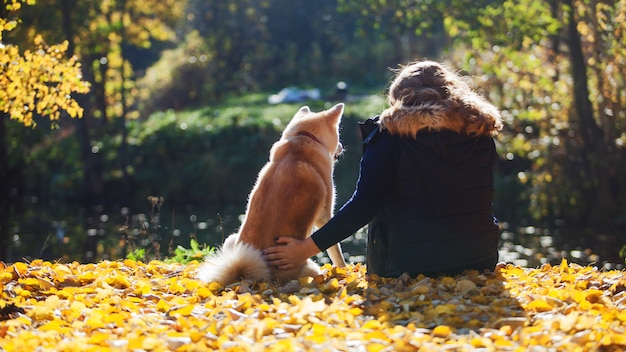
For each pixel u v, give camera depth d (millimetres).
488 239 4840
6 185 28156
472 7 20469
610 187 19875
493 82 22641
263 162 28984
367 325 3824
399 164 4727
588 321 3682
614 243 16688
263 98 41938
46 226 21094
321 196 5043
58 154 31188
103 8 30781
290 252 4750
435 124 4617
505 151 22594
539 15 20125
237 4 48844
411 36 44562
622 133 19531
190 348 3375
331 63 49469
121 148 30156
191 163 29609
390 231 4828
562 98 20891
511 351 3338
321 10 50938
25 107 9289
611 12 18141
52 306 4340
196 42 47000
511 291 4551
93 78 32406
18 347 3510
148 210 25641
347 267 5715
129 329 3857
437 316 4008
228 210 25438
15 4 8945
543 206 20641
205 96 44531
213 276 4812
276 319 3930
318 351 3254
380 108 30953
